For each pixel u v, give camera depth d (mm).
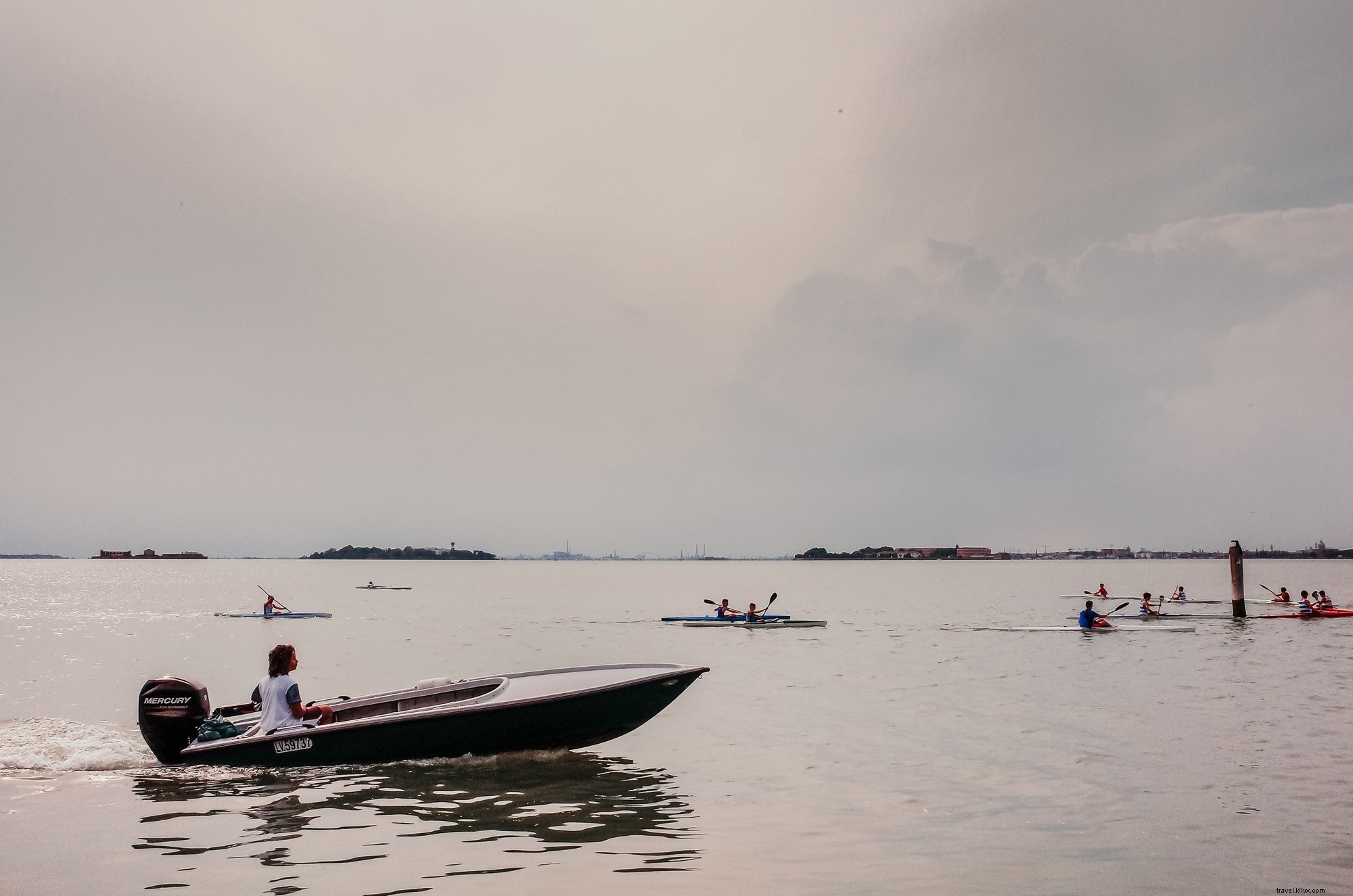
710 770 11492
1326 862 7836
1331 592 71250
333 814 9367
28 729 14188
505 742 12031
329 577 165250
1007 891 7207
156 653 28203
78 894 7047
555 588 102562
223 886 7215
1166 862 7875
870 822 9109
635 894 7043
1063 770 11367
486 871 7570
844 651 27281
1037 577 138250
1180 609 45688
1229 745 12750
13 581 127312
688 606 61875
